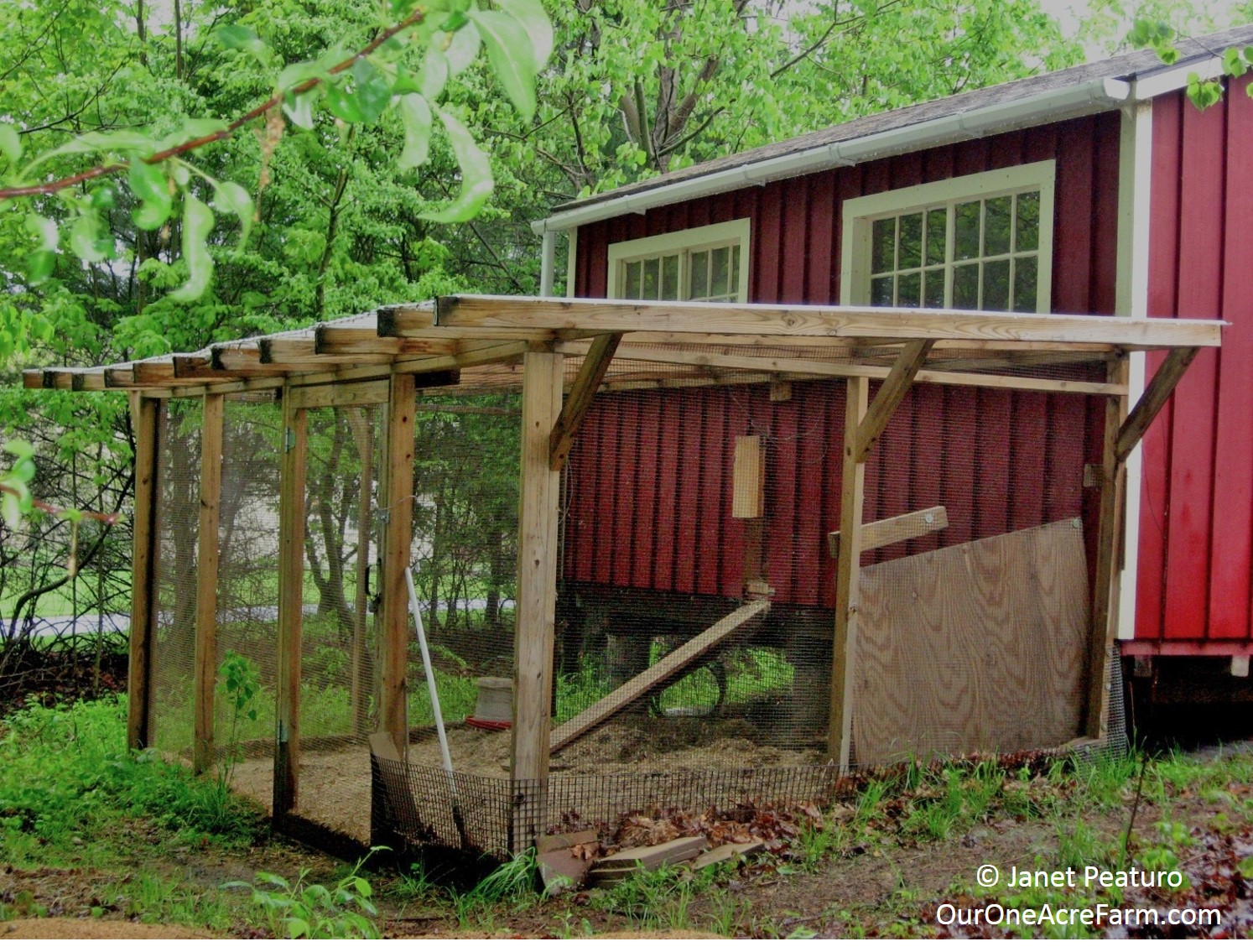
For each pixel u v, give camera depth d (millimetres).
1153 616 8289
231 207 1710
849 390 7188
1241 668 8812
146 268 12734
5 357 8430
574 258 13422
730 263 11492
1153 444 8305
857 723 7105
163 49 15422
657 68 22703
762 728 7711
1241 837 5797
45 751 10141
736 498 8258
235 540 8719
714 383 8383
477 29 1731
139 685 10047
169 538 9875
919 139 9094
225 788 8203
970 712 7445
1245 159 8594
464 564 6867
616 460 8438
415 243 15875
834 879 5816
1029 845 6129
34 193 1728
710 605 8430
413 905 5938
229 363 7383
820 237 10359
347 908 5805
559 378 6137
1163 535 8344
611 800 6418
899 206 9656
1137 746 8375
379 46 1734
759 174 10492
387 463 7090
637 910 5562
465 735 8234
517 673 6043
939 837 6348
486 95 15953
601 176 21453
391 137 13844
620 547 8430
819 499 8250
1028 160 8695
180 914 5332
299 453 8016
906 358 6691
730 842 6238
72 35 13484
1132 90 7867
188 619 9414
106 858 6938
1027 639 7668
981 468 8156
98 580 14031
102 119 13625
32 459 1669
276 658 8102
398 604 7051
